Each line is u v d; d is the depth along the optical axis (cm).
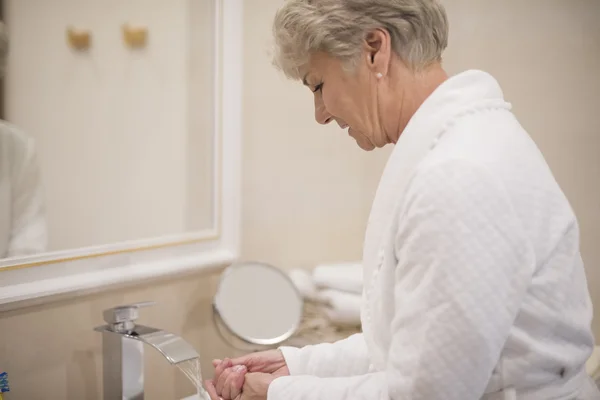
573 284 79
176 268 134
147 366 134
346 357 103
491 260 68
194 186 142
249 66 151
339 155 174
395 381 71
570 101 163
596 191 163
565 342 79
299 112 164
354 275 157
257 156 156
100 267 121
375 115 85
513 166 75
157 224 135
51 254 113
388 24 80
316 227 172
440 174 71
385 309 80
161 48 133
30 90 112
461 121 78
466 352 68
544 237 75
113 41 125
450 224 69
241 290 142
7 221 110
